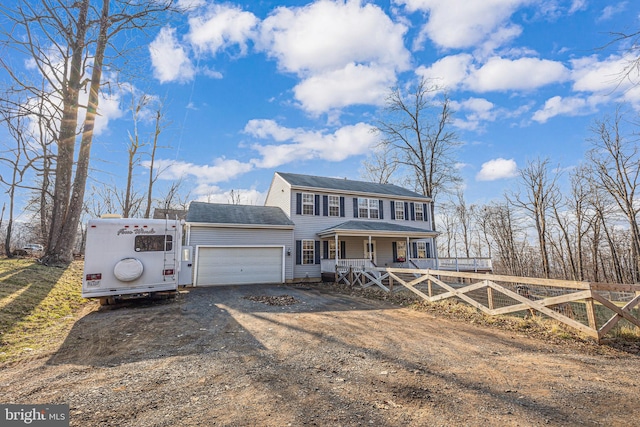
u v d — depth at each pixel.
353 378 3.79
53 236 12.36
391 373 3.96
